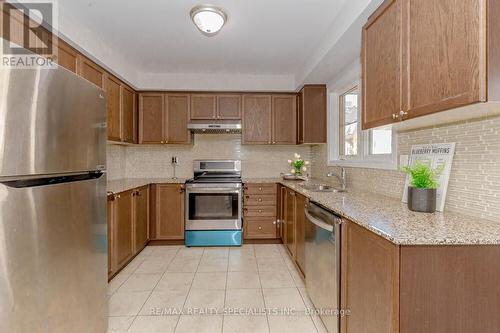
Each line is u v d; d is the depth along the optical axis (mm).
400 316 1066
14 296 1093
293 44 2850
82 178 1561
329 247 1755
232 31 2574
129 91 3646
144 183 3576
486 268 1081
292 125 4031
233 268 2959
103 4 2115
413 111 1342
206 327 1926
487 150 1337
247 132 3996
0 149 1037
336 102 3510
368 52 1786
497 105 1038
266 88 3941
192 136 4145
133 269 2934
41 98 1224
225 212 3729
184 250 3559
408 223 1291
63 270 1364
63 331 1367
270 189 3803
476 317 1083
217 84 3902
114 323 1966
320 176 3879
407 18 1382
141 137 3910
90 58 2629
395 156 2102
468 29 1023
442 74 1152
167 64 3482
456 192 1521
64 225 1373
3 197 1053
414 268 1068
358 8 1866
